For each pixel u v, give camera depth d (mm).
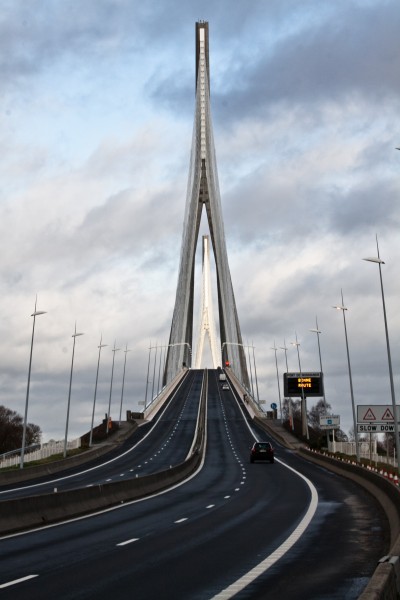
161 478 48906
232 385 183750
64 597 13320
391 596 10469
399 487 28281
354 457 82375
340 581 15023
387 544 20766
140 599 13148
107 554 19203
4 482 59125
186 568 16875
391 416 55562
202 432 108500
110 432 119062
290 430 114938
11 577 15625
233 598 13258
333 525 25781
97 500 34094
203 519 28422
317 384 112062
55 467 72125
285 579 15328
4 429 177125
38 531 24922
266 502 36031
